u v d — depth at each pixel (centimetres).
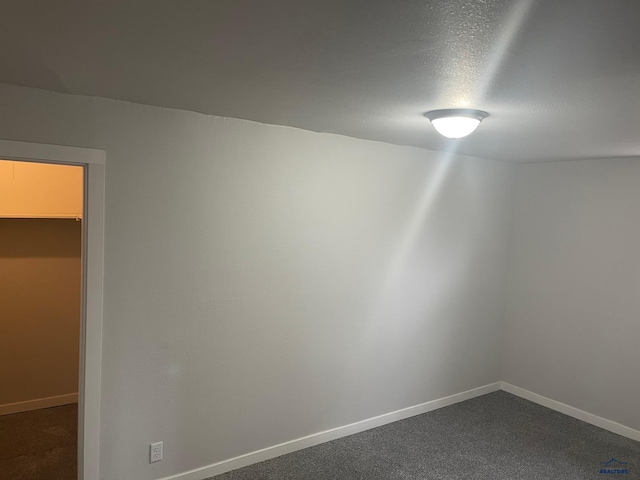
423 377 394
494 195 420
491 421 385
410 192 362
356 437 349
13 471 296
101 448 251
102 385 247
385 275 357
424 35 128
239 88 200
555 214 407
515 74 160
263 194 290
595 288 383
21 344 375
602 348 380
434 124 233
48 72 187
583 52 136
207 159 267
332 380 338
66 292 388
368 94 198
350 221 332
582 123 237
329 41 136
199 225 269
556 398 411
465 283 411
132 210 247
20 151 216
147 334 258
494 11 109
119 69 178
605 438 361
